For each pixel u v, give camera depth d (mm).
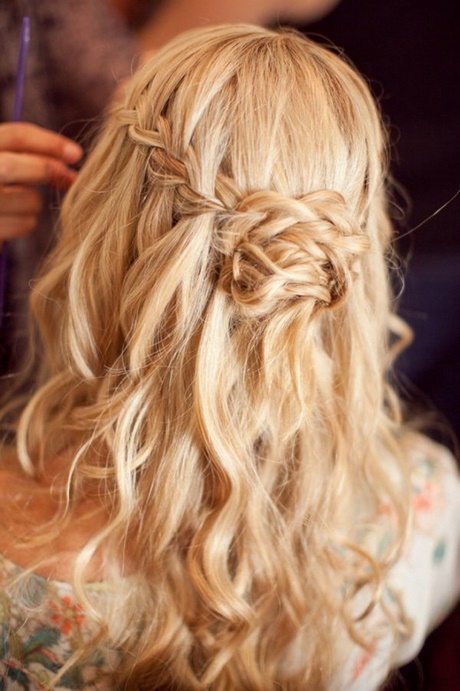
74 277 605
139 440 589
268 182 512
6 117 909
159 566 601
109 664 601
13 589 594
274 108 511
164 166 527
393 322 883
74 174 776
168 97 528
